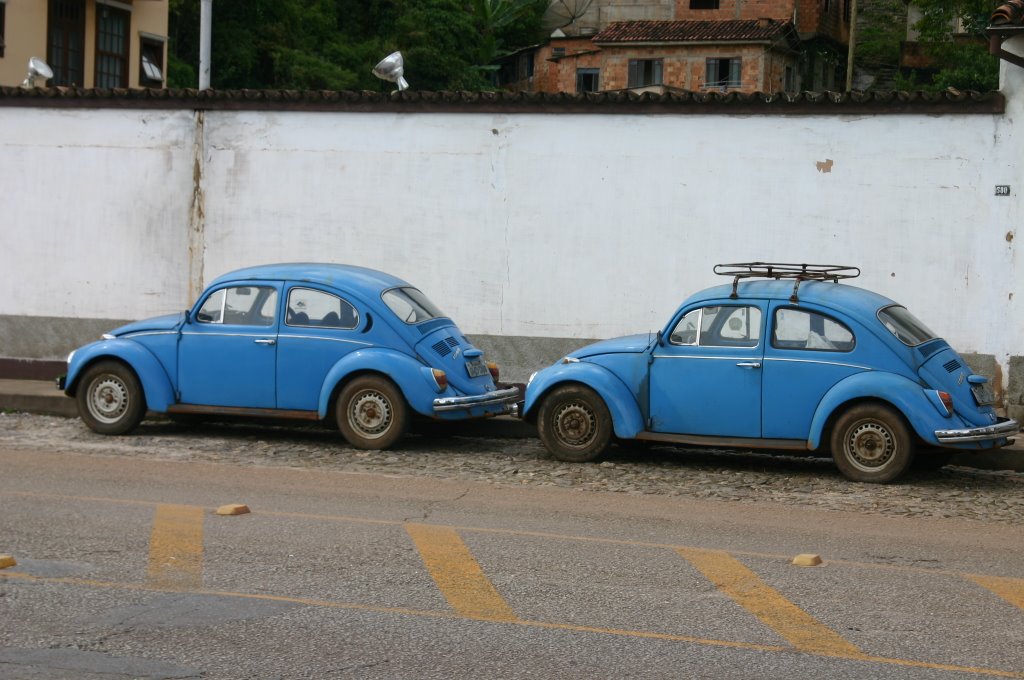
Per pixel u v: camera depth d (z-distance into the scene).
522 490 10.83
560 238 15.77
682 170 15.31
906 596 7.35
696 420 11.71
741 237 15.16
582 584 7.50
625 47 57.22
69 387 13.59
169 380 13.16
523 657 6.09
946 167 14.40
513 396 13.43
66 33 32.31
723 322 11.71
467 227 16.08
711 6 61.16
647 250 15.48
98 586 7.26
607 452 13.02
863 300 11.47
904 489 11.04
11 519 9.04
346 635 6.40
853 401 11.28
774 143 14.97
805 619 6.83
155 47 36.44
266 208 16.72
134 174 17.14
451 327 13.24
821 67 58.75
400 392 12.62
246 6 51.00
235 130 16.77
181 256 17.03
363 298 12.75
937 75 42.03
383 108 16.20
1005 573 8.00
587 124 15.60
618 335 15.64
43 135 17.39
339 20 57.22
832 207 14.81
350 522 9.19
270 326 12.88
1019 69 14.05
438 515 9.55
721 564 8.06
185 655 6.04
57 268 17.44
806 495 10.78
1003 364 14.27
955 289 14.44
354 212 16.44
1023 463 12.38
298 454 12.52
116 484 10.59
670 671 5.91
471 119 15.98
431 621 6.68
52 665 5.87
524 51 64.31
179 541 8.41
